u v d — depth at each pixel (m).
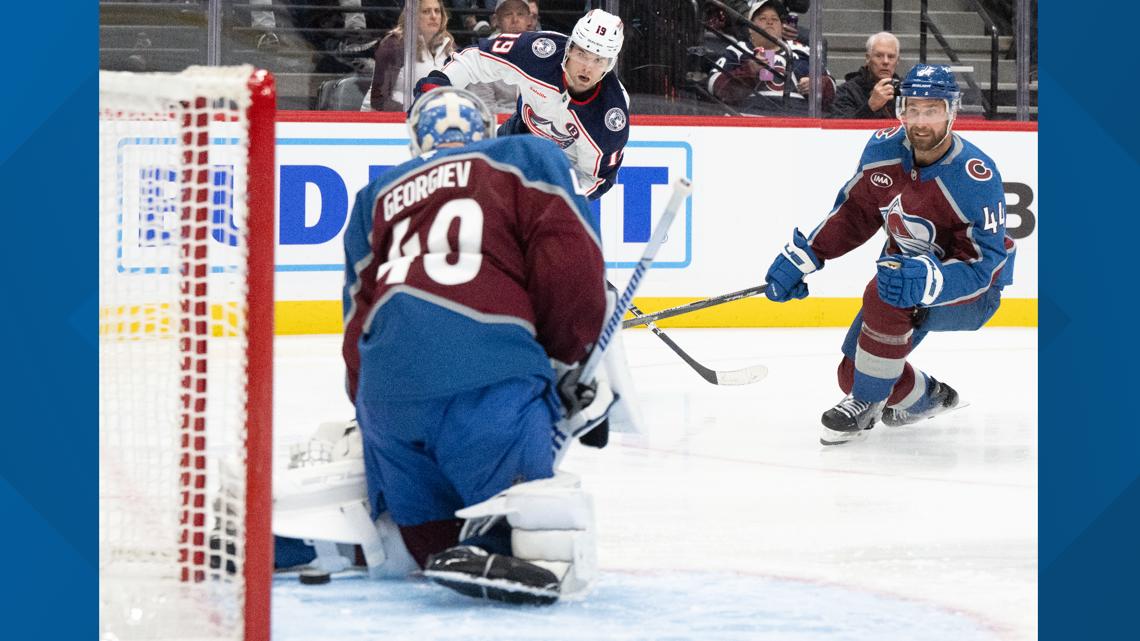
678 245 16.03
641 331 15.85
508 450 5.08
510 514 4.96
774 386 11.88
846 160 16.36
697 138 15.95
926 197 8.55
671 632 4.68
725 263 16.16
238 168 4.84
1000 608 5.09
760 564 5.76
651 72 16.41
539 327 5.36
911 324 8.76
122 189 5.41
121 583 4.86
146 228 5.34
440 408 5.08
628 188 15.85
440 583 4.92
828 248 9.38
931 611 5.04
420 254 5.22
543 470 5.10
